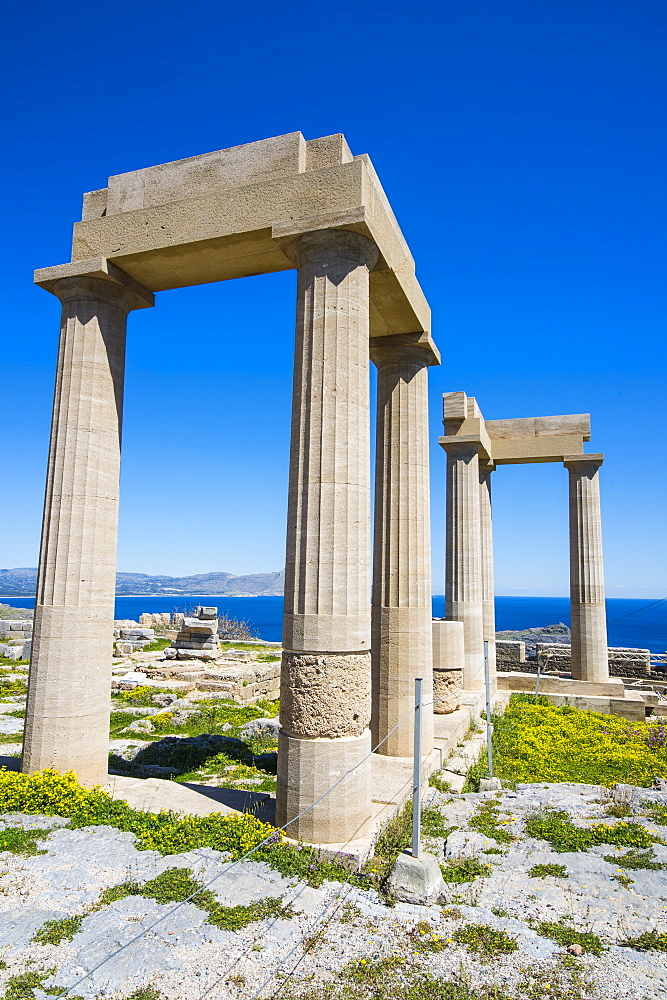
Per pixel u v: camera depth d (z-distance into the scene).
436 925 6.05
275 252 9.80
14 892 6.36
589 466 24.44
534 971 5.33
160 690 19.95
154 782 10.23
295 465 8.64
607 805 9.70
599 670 23.58
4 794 8.64
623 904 6.47
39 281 10.34
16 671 23.89
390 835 8.33
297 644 8.16
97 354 10.20
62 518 9.73
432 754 11.85
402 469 12.24
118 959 5.25
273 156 9.33
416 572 12.02
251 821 8.02
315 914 6.13
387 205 9.93
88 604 9.72
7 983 4.89
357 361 8.65
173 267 10.34
